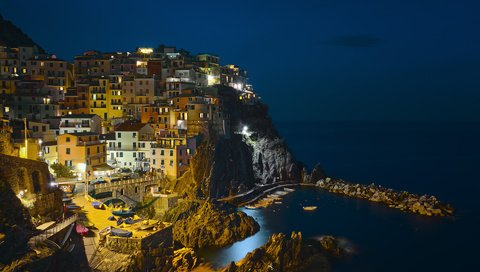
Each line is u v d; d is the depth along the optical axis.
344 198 170.62
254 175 182.50
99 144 136.88
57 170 125.25
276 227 130.62
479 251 114.06
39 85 166.88
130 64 194.00
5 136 110.69
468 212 151.75
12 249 71.00
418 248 115.81
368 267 102.88
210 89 182.75
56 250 75.75
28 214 82.56
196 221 118.44
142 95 174.88
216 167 153.88
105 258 83.25
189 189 138.38
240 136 180.62
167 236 94.44
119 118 168.00
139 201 127.19
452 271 101.81
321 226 132.38
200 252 109.31
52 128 146.75
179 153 140.25
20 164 90.56
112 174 135.25
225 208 128.62
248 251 110.12
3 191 79.44
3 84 164.88
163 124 160.88
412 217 144.25
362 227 132.50
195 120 156.12
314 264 100.88
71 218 89.50
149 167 142.38
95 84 175.50
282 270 96.50
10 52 189.12
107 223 96.75
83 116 150.00
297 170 198.50
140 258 84.06
